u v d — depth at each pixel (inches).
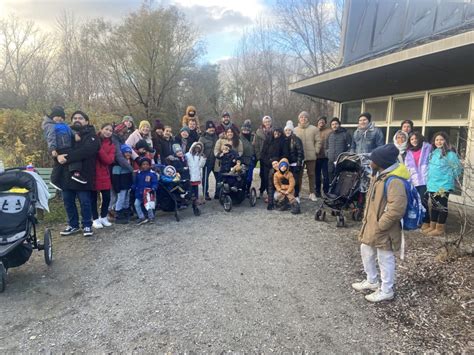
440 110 304.3
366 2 406.3
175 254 189.3
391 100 360.5
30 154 304.8
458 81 276.1
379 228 132.6
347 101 432.8
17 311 133.3
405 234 213.3
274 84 1232.2
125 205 248.5
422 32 323.6
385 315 129.8
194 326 122.8
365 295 144.3
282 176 275.6
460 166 188.4
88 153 204.1
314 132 312.0
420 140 216.2
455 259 164.7
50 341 114.8
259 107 1263.5
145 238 214.7
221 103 1378.0
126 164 236.5
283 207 281.0
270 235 220.2
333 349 111.1
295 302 139.2
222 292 147.0
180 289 149.8
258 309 133.8
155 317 128.4
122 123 273.7
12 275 164.4
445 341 113.7
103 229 231.9
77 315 130.3
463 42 196.4
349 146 301.4
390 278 137.1
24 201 161.0
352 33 424.8
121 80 1066.7
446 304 133.3
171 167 252.8
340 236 216.8
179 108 1176.8
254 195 298.8
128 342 114.1
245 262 178.4
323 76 327.9
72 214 217.6
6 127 304.8
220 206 297.9
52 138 197.8
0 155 299.1
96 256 186.5
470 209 263.1
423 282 150.2
